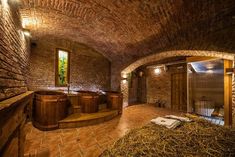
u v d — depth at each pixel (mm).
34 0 3184
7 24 1863
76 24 4562
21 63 2996
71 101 4836
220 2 2676
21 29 3227
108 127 4180
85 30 5031
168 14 3350
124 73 7113
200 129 1950
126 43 5383
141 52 5582
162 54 4922
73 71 6371
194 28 3566
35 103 3990
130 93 9141
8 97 1641
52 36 5629
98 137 3426
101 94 6270
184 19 3369
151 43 4855
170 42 4414
